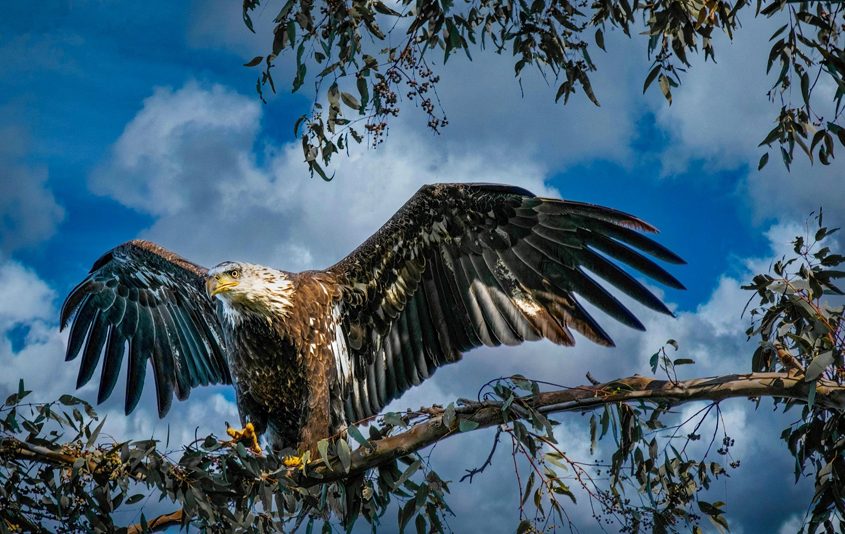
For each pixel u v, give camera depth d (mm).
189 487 8789
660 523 9008
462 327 11609
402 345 11898
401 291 11922
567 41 10688
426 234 11758
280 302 11414
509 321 11312
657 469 9172
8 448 8766
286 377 11672
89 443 8711
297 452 11219
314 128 9758
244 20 9477
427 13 10008
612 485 9109
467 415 9031
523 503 8945
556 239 11078
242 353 11680
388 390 11914
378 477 9672
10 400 8789
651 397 8898
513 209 11266
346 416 11977
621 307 10703
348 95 9602
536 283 11203
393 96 9672
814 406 8961
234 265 11406
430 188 11562
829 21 9594
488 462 9000
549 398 9023
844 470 8773
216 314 13531
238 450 8969
